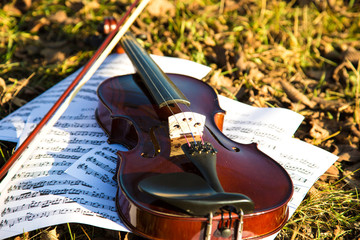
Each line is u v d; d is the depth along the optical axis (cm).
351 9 142
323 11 139
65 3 139
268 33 129
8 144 91
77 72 107
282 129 90
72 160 82
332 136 97
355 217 80
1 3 136
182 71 104
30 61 117
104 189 77
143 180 65
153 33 126
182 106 81
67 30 129
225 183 67
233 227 65
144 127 78
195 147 70
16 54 118
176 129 74
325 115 103
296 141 88
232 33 126
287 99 105
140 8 96
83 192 76
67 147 85
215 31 129
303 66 119
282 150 86
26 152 78
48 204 74
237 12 139
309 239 77
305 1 142
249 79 109
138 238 74
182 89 88
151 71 87
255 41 125
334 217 80
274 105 104
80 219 72
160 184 64
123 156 72
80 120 92
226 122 93
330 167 89
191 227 65
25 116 93
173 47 120
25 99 105
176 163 70
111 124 83
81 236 75
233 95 105
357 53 118
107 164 81
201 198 62
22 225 71
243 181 68
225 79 111
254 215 65
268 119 92
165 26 131
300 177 81
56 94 99
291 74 116
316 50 123
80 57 119
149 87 83
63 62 117
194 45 120
